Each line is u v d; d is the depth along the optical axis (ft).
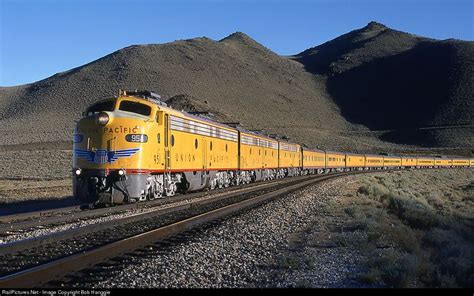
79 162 69.05
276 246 42.98
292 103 598.75
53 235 41.78
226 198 87.51
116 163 67.67
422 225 65.57
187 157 87.81
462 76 622.95
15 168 211.20
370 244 43.11
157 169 73.41
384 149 469.98
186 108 424.05
